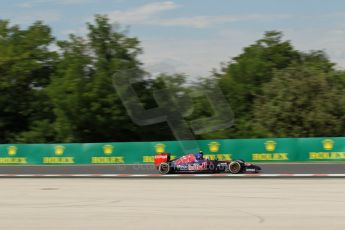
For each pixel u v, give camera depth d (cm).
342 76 4678
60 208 1403
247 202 1438
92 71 4219
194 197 1570
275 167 2506
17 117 4681
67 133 4078
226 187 1803
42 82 4775
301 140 2773
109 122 4066
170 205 1416
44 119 4494
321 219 1148
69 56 4275
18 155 3072
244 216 1210
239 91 4728
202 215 1238
